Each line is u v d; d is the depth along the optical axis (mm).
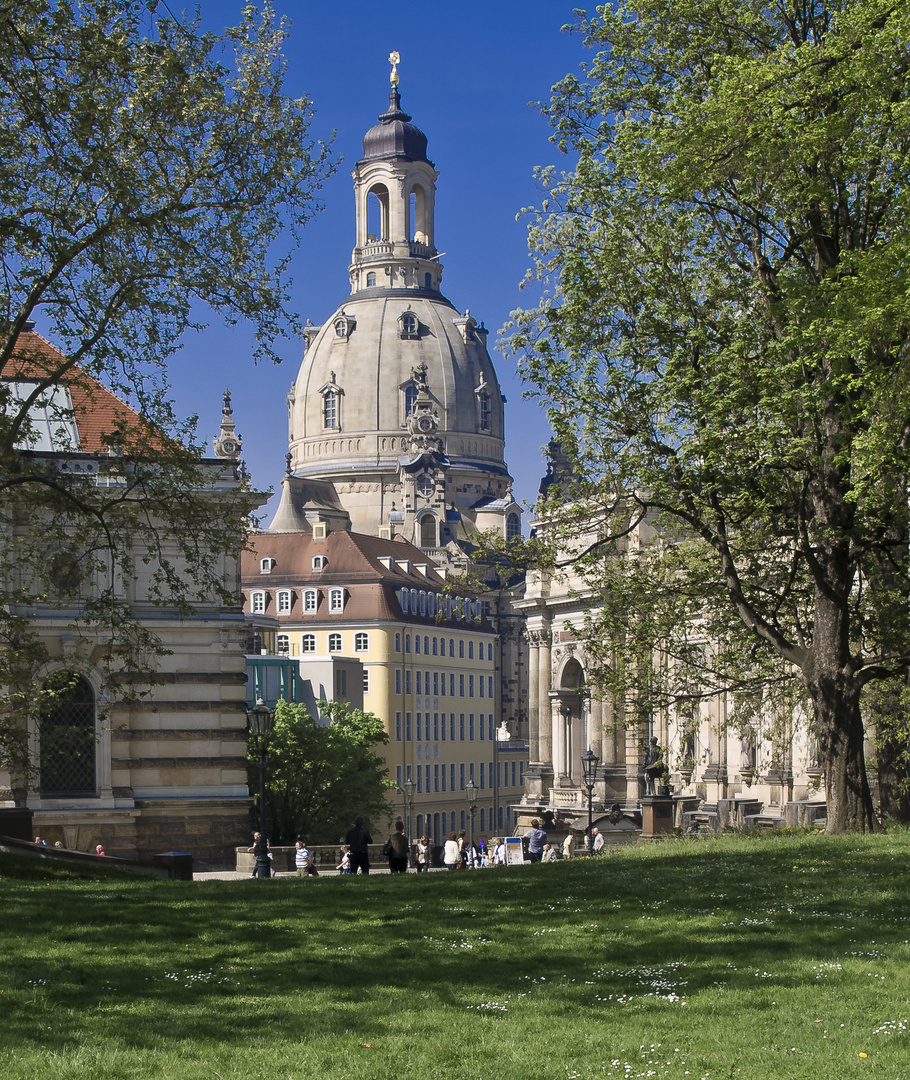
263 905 28797
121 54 35125
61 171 35438
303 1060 16953
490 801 186875
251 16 38594
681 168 34250
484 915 27172
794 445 35500
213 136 37625
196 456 41031
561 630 111875
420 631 166000
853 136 32188
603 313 41062
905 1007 18828
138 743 64875
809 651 40688
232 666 66062
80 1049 17453
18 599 42500
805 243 40031
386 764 155750
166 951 23547
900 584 42594
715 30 38906
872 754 57062
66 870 37375
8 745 43812
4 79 34781
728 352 38000
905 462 32094
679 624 47469
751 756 84500
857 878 30047
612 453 41125
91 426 66625
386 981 21188
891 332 30297
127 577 64688
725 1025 18219
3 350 36125
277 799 99688
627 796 101312
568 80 41375
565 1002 19656
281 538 168000
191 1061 16969
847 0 36875
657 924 25484
